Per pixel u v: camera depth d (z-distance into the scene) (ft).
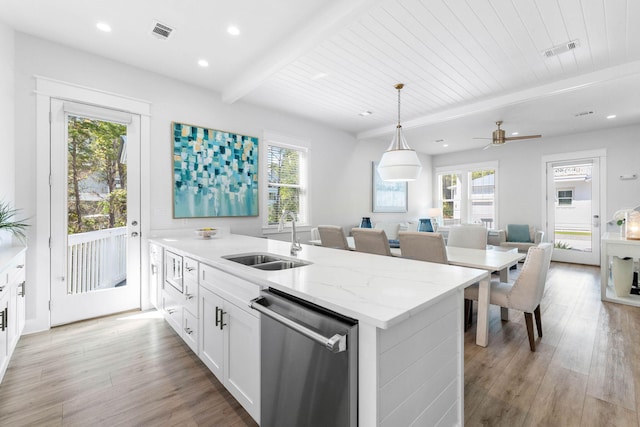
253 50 9.29
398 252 9.83
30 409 5.28
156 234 10.63
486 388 5.93
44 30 8.23
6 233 7.95
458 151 24.23
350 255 6.63
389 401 3.18
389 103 13.52
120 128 9.97
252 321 4.62
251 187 13.43
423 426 3.77
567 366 6.73
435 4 7.04
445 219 25.30
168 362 6.91
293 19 7.82
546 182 19.90
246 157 13.24
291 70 10.37
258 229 13.82
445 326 4.17
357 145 19.17
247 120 13.44
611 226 17.40
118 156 9.93
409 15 7.44
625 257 11.03
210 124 12.14
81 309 9.25
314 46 8.09
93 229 9.45
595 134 17.89
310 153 16.28
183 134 11.27
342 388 3.17
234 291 5.13
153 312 10.17
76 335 8.30
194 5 7.27
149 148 10.51
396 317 2.92
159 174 10.76
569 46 8.75
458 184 24.45
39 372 6.46
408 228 18.39
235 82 11.20
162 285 9.01
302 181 16.19
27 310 8.34
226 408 5.35
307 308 3.74
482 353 7.39
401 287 4.00
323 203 17.03
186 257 7.18
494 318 9.79
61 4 7.18
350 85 11.57
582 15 7.38
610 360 6.97
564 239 19.25
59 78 8.82
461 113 14.02
